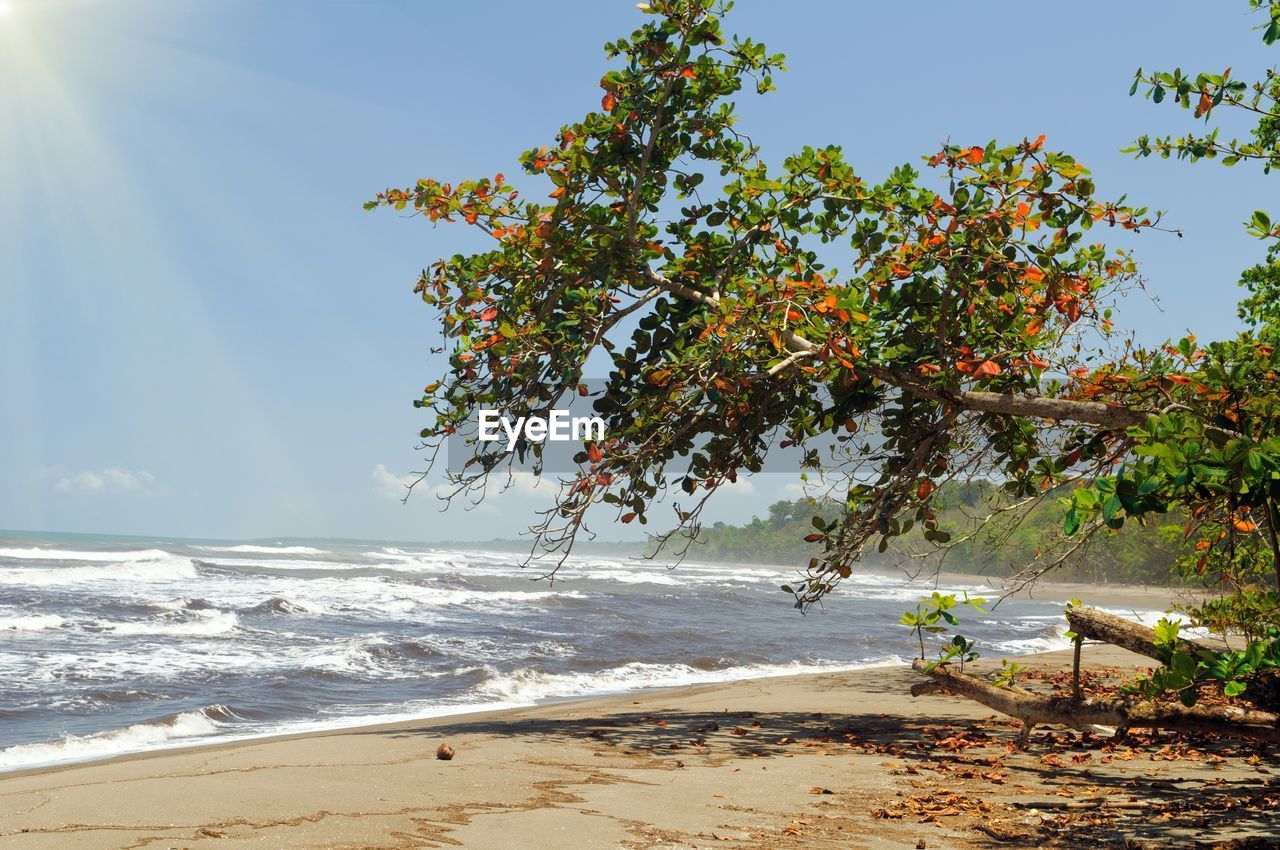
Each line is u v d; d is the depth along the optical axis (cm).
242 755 738
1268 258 1566
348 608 2725
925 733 928
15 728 1043
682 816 556
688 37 992
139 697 1254
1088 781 681
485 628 2377
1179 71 862
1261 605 926
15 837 458
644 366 964
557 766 720
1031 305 959
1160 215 885
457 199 1020
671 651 2088
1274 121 918
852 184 962
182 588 3188
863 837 517
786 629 2758
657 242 1020
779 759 776
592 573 7125
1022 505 1051
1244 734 507
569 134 1010
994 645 2372
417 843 467
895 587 6525
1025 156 874
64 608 2230
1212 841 504
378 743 822
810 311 865
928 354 929
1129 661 1797
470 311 1041
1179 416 362
